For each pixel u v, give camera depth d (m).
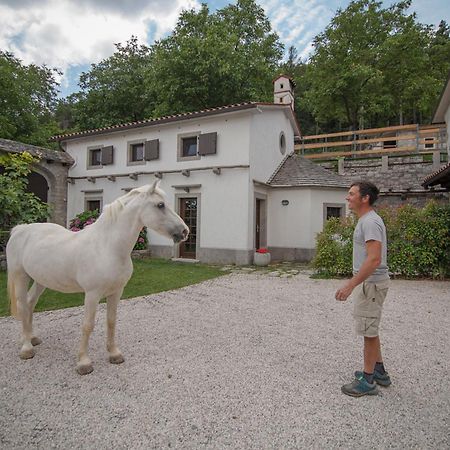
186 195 11.90
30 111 21.67
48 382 2.84
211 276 8.39
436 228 7.63
